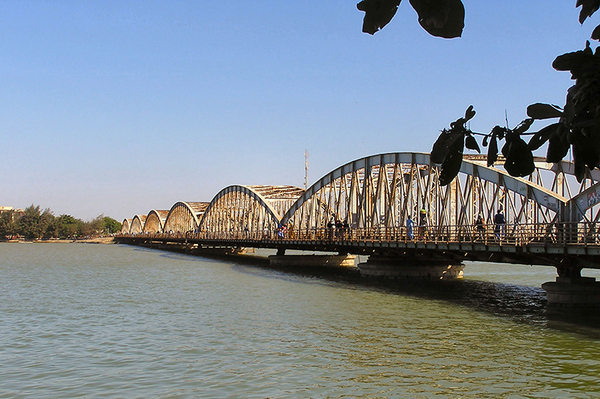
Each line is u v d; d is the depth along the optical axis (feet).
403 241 136.36
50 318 95.45
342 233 173.47
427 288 134.62
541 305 104.63
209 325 86.89
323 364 63.16
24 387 56.59
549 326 82.89
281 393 53.52
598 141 9.87
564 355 65.62
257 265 231.71
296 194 288.10
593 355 65.36
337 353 67.87
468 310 98.68
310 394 53.11
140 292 131.95
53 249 475.31
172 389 55.31
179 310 102.53
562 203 104.22
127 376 59.93
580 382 55.42
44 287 145.38
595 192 97.14
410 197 152.87
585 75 9.64
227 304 109.19
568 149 10.31
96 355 69.05
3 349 72.54
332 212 201.26
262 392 53.93
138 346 73.46
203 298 119.14
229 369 61.82
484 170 126.41
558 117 10.17
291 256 232.12
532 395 51.98
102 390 55.36
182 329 84.07
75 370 62.49
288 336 77.61
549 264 105.29
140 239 587.27
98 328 86.02
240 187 311.68
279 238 228.43
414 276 159.53
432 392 53.21
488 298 115.03
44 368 63.41
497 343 72.02
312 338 76.18
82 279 169.07
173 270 205.36
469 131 10.63
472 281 154.40
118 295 126.31
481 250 109.91
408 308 101.14
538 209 109.91
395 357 65.67
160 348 71.97
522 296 118.62
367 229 158.20
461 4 8.20
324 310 99.66
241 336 78.18
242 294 124.98
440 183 10.83
